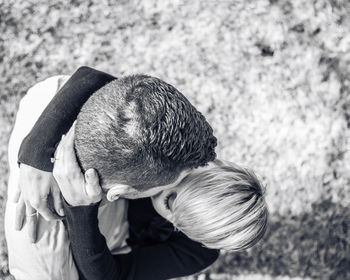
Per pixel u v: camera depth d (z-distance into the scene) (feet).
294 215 8.26
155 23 8.30
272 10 8.48
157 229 5.31
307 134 8.28
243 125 8.18
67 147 4.00
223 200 4.21
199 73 8.19
